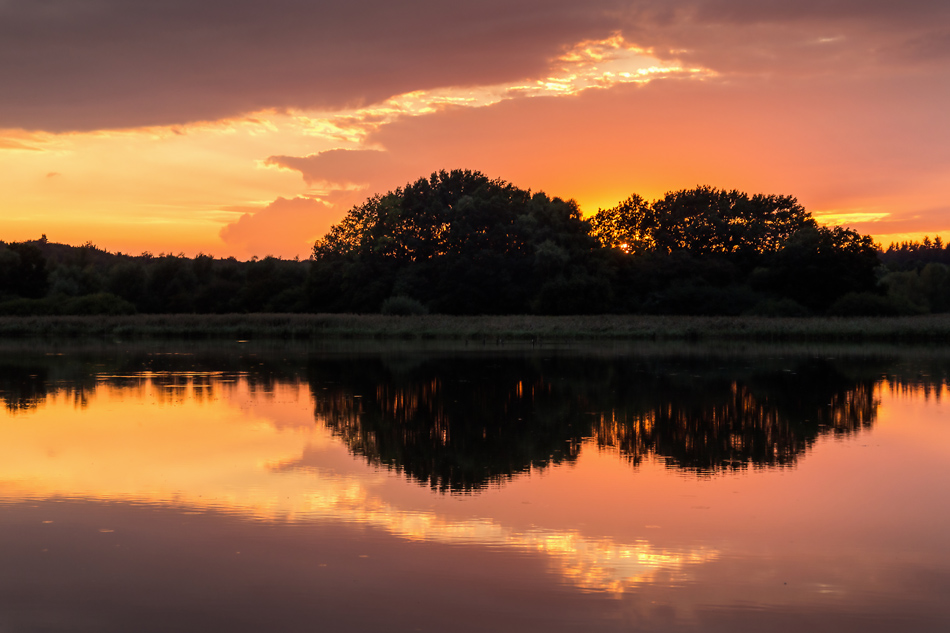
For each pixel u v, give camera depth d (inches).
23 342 2306.8
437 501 516.4
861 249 3449.8
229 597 366.9
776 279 3420.3
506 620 344.2
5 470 600.4
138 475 585.6
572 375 1289.4
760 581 386.3
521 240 3543.3
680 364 1505.9
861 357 1692.9
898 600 365.7
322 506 506.3
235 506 506.0
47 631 335.3
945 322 2524.6
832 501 518.3
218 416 857.5
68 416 857.5
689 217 3981.3
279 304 4023.1
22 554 419.2
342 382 1188.5
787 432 762.8
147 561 409.7
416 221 3671.3
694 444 703.7
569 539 443.5
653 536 448.1
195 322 2773.1
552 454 663.1
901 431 767.1
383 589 374.9
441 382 1185.4
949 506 508.7
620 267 3708.2
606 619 345.7
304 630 335.3
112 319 2842.0
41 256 4124.0
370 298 3489.2
